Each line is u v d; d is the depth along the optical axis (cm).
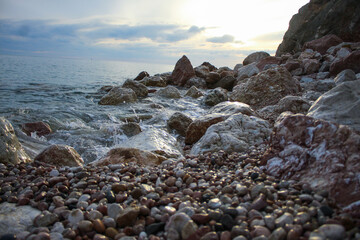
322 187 260
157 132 645
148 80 1973
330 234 191
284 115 464
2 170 404
